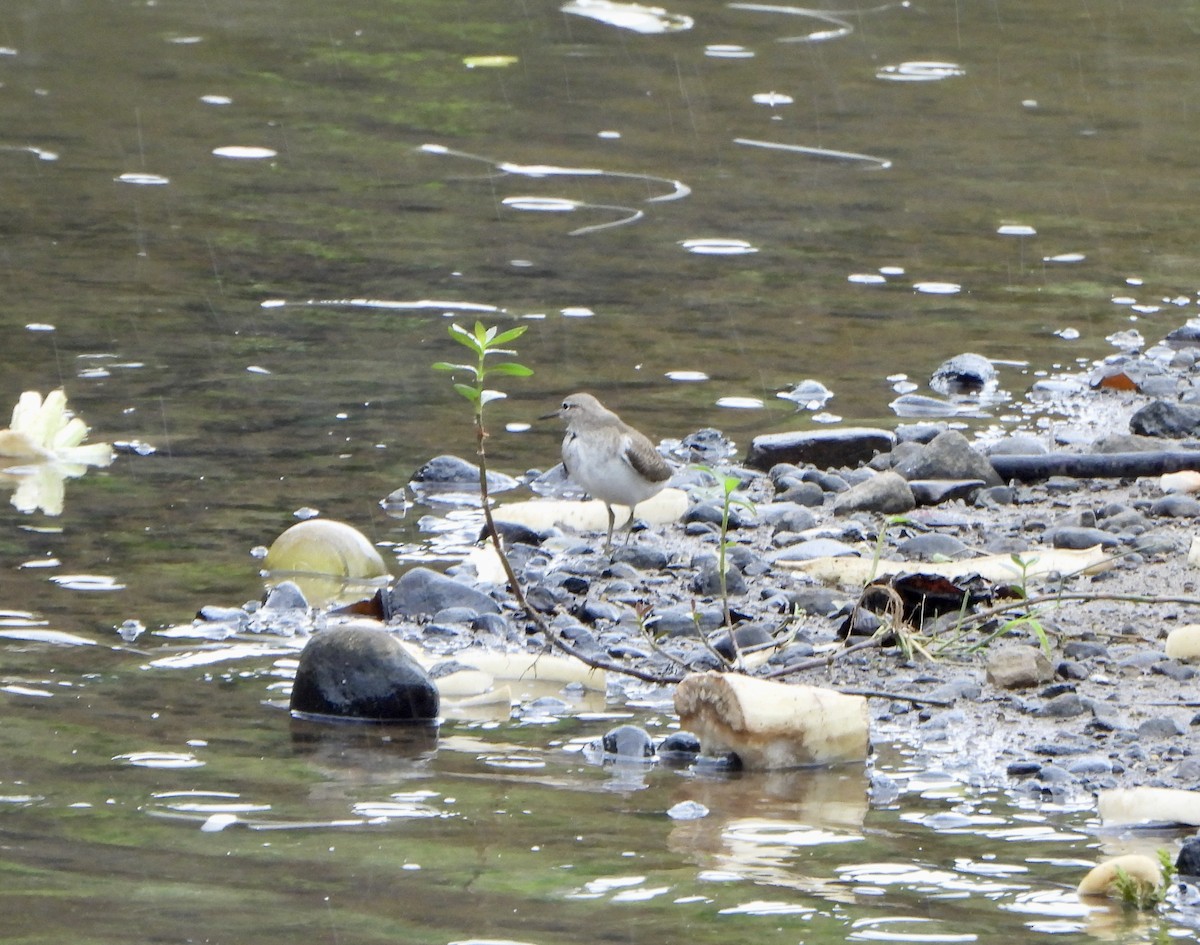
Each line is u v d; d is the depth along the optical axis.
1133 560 11.36
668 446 13.97
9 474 13.06
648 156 24.66
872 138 26.12
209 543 11.71
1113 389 15.66
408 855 7.24
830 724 8.44
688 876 7.04
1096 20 35.84
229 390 15.20
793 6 36.25
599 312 17.75
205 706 9.06
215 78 28.94
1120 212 22.34
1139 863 6.95
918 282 19.14
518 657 9.72
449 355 16.30
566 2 35.94
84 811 7.66
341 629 9.16
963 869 7.18
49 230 20.20
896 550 11.78
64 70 29.06
